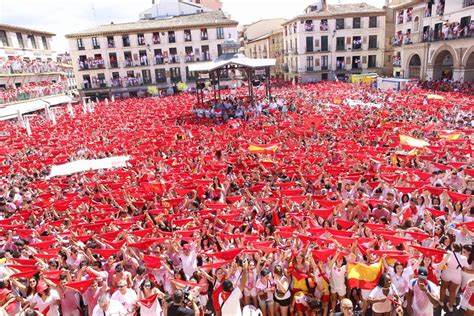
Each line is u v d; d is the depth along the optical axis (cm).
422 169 1648
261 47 9844
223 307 790
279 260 923
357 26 7181
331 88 5291
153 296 788
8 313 806
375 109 3106
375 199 1262
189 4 8012
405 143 1780
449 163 1609
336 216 1203
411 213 1185
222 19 7131
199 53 7050
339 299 902
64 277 870
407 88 4597
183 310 736
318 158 1805
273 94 4966
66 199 1514
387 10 7125
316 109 3378
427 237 970
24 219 1382
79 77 6994
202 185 1554
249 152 2042
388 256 880
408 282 862
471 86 4122
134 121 3562
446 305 948
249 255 945
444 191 1244
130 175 1830
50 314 841
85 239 1118
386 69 7356
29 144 2738
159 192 1548
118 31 6844
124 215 1381
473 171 1462
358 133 2295
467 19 4453
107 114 4238
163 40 6988
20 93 4450
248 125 2939
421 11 5394
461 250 897
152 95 6569
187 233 1083
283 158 1891
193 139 2566
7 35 5284
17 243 1169
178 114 3853
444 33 4797
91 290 871
